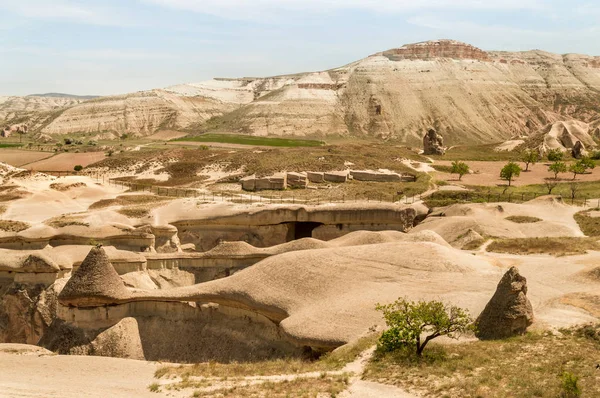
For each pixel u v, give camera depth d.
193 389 31.84
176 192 96.81
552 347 31.91
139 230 65.06
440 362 31.11
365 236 54.09
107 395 31.73
